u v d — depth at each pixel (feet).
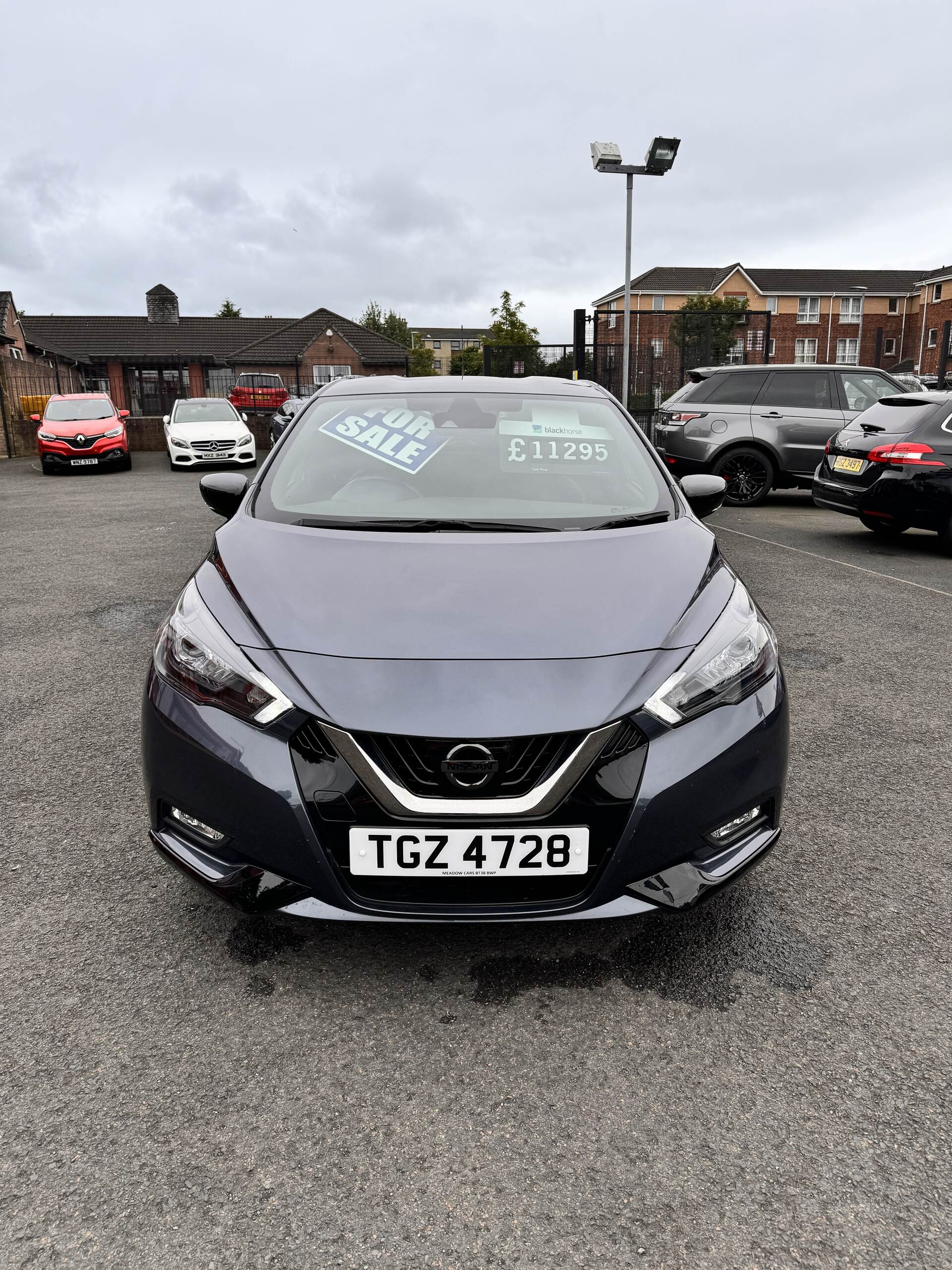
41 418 75.56
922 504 24.04
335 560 7.64
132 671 14.46
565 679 6.24
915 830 9.27
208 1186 5.05
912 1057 6.09
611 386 52.24
